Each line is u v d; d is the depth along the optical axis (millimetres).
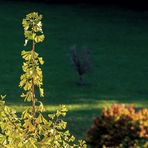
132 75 56969
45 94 48562
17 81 52906
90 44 68375
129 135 24016
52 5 85125
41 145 8805
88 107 44500
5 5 83438
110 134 24375
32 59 8953
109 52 65188
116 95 49406
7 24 74750
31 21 8766
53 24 75875
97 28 75188
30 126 8828
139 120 24078
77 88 51250
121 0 85938
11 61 60031
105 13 82375
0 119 8805
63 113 9086
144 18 80562
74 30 73875
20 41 68062
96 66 59438
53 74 56094
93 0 86500
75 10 83000
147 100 48031
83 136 35656
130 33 73625
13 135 8766
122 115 24438
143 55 64688
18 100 45344
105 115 24750
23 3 85062
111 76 56156
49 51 64625
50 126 9000
